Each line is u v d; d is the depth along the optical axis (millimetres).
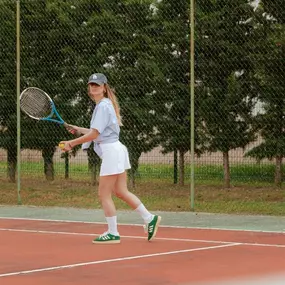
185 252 13117
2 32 23172
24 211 19375
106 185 14078
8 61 23203
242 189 21750
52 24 22531
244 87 21297
